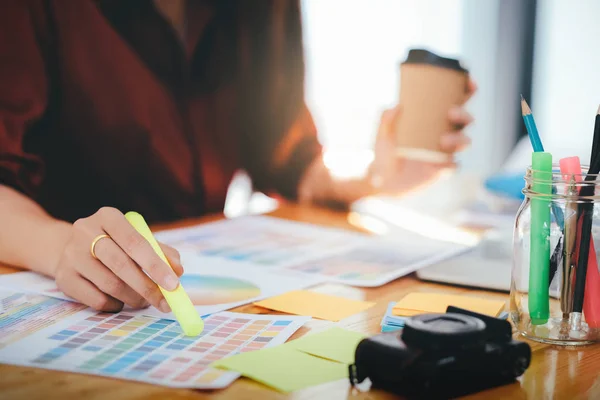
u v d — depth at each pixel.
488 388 0.52
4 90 1.11
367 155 1.36
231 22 1.37
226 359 0.56
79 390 0.51
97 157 1.23
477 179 1.36
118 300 0.69
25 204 0.90
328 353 0.58
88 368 0.54
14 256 0.83
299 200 1.35
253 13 1.38
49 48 1.16
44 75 1.16
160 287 0.64
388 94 1.50
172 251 0.73
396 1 1.51
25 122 1.14
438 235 1.09
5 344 0.60
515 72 1.63
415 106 1.35
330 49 1.45
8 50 1.12
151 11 1.27
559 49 1.67
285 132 1.38
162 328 0.64
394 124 1.34
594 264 0.60
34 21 1.14
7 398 0.49
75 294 0.70
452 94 1.36
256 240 1.03
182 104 1.33
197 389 0.51
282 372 0.54
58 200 1.19
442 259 0.93
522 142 1.64
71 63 1.19
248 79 1.40
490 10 1.60
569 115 1.69
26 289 0.76
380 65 1.49
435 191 1.35
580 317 0.61
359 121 1.47
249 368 0.54
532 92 1.67
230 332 0.63
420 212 1.27
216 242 1.01
